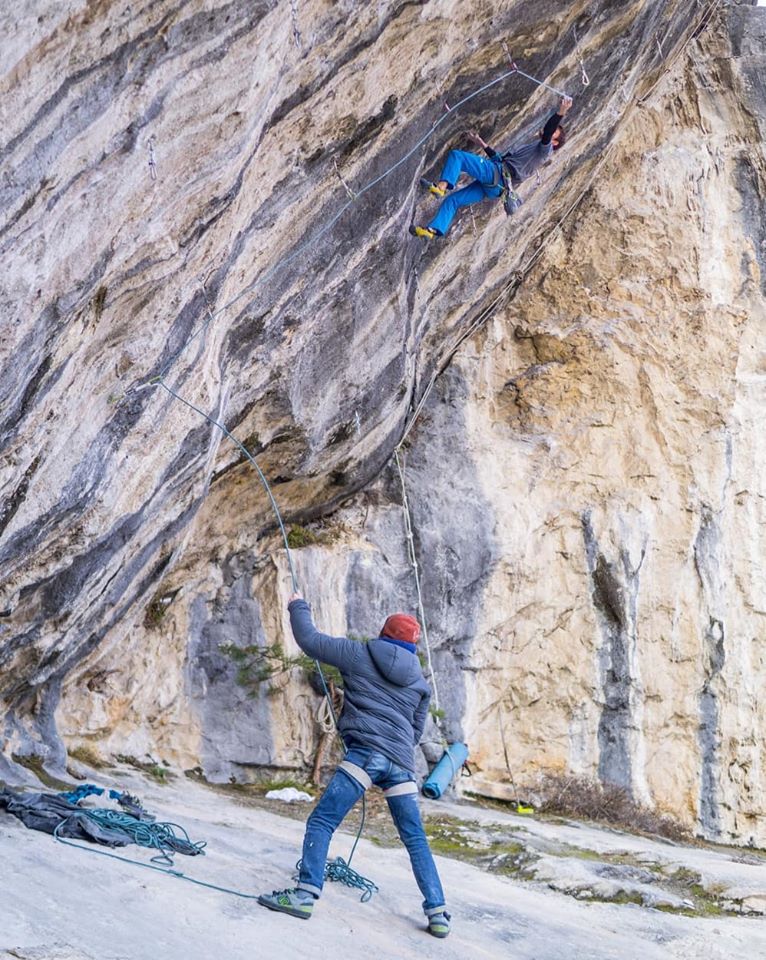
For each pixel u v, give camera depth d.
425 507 11.96
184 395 7.53
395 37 7.40
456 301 11.71
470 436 12.52
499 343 13.17
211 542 10.57
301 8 6.23
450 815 9.96
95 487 7.20
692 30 13.73
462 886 7.31
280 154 7.20
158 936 4.95
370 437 11.17
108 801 7.77
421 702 6.15
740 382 13.39
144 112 5.54
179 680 10.45
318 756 10.56
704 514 12.77
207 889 5.82
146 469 7.66
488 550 11.73
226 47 5.75
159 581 9.59
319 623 11.05
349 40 6.94
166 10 5.27
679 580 12.49
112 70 5.25
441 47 7.99
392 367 10.68
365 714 5.93
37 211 5.27
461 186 9.44
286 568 11.06
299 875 5.93
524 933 6.43
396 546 11.80
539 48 9.23
